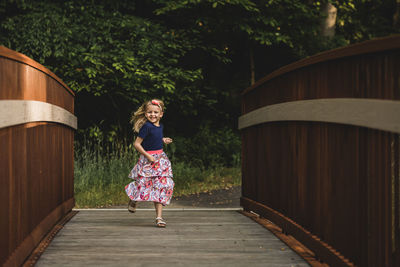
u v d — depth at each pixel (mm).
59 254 3164
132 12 11109
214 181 9562
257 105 4738
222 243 3543
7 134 2549
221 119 12352
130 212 4855
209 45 11016
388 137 2084
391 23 14148
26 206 2982
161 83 9359
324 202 2920
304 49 12125
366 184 2299
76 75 9156
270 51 12344
